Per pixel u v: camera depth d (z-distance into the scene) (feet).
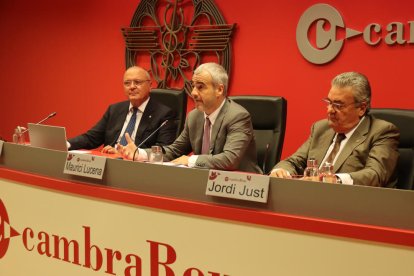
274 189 4.82
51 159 6.54
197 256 5.18
